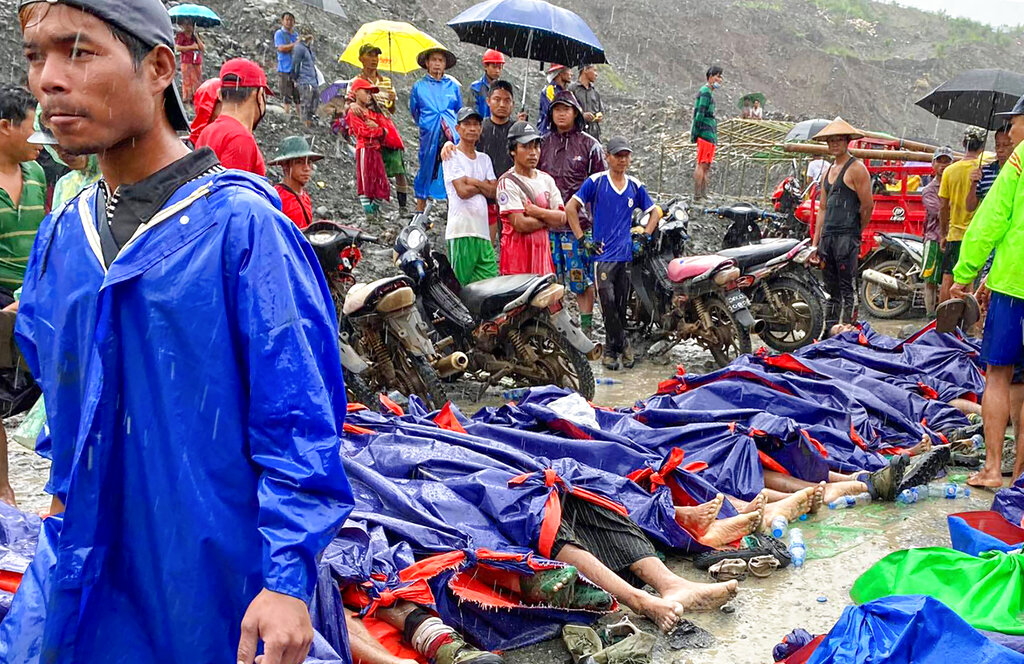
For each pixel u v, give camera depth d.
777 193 14.55
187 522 1.78
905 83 57.84
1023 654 2.95
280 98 16.08
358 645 3.13
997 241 4.99
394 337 6.51
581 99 12.85
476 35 11.21
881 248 11.55
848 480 5.09
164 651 1.84
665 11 52.12
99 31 1.73
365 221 12.06
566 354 6.93
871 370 6.56
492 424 4.95
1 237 4.65
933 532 4.61
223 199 1.80
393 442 4.31
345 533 3.46
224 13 19.20
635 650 3.42
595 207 8.31
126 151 1.84
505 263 8.11
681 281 8.12
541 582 3.50
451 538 3.64
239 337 1.79
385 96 12.02
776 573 4.20
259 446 1.76
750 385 5.73
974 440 5.75
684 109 27.47
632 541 3.89
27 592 2.02
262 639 1.67
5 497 4.47
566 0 48.03
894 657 2.83
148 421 1.79
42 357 1.93
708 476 4.83
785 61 53.25
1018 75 11.20
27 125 4.59
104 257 1.83
